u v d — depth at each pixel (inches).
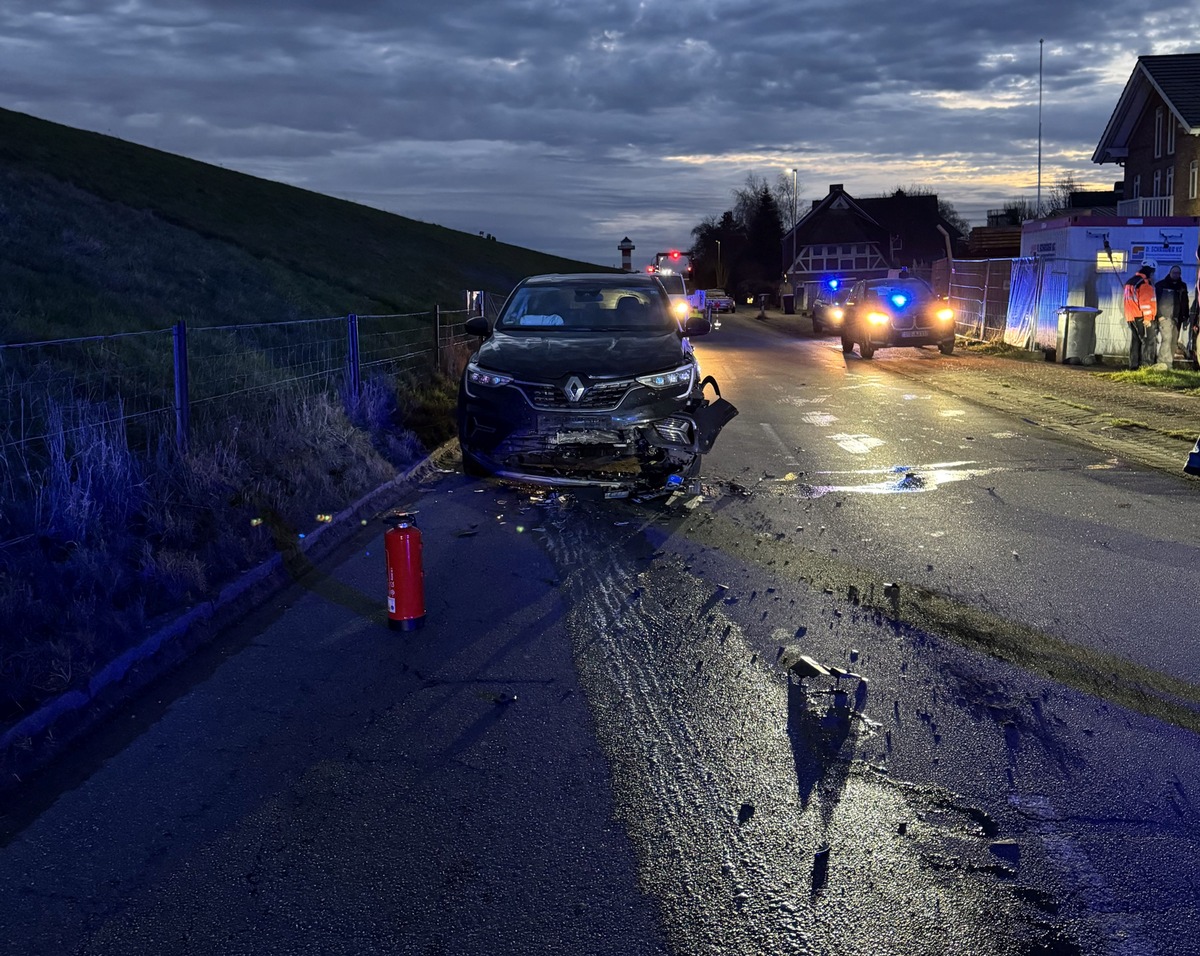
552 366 362.3
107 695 184.4
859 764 158.4
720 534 301.1
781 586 250.2
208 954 114.3
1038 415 561.3
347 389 470.6
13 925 119.6
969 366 869.8
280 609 234.8
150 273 768.9
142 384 404.5
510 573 262.1
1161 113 1695.4
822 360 960.9
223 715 177.6
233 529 272.8
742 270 4586.6
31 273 580.1
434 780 153.8
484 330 432.5
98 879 129.0
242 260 1094.4
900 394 668.7
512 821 141.7
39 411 319.9
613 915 120.3
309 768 157.9
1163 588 249.4
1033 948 114.6
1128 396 635.5
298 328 746.8
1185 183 1609.3
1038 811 144.3
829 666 198.7
